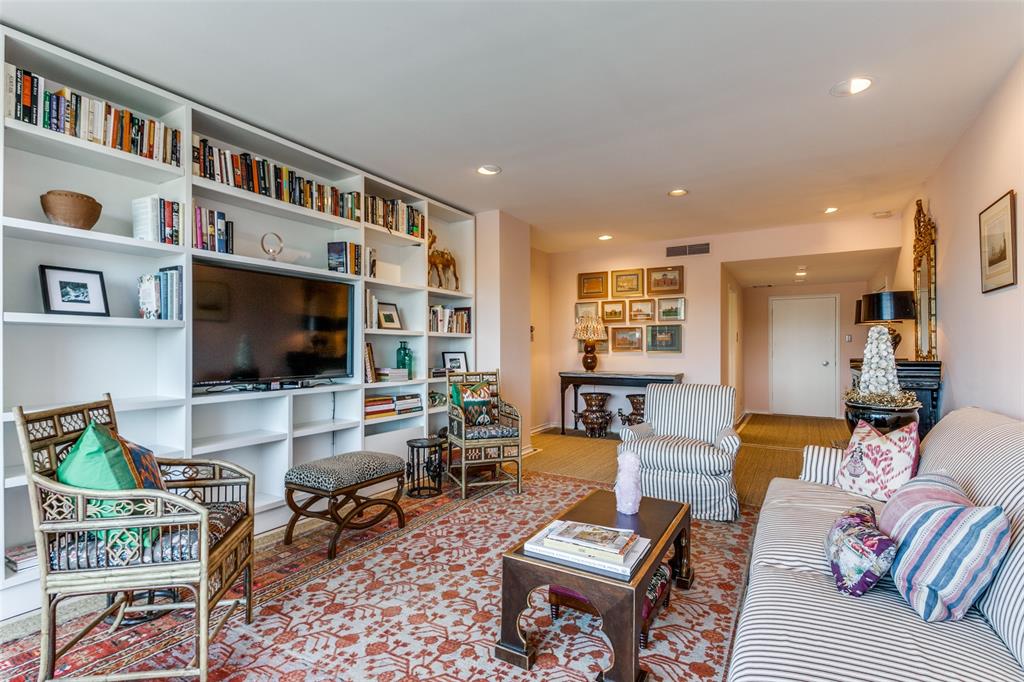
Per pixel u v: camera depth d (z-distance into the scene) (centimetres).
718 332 589
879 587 150
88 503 157
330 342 351
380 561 259
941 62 227
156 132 255
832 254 536
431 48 218
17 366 228
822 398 816
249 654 179
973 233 289
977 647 121
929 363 355
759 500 367
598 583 160
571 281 687
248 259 297
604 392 666
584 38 210
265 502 298
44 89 217
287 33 207
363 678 167
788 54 221
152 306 258
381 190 408
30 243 232
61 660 175
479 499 364
